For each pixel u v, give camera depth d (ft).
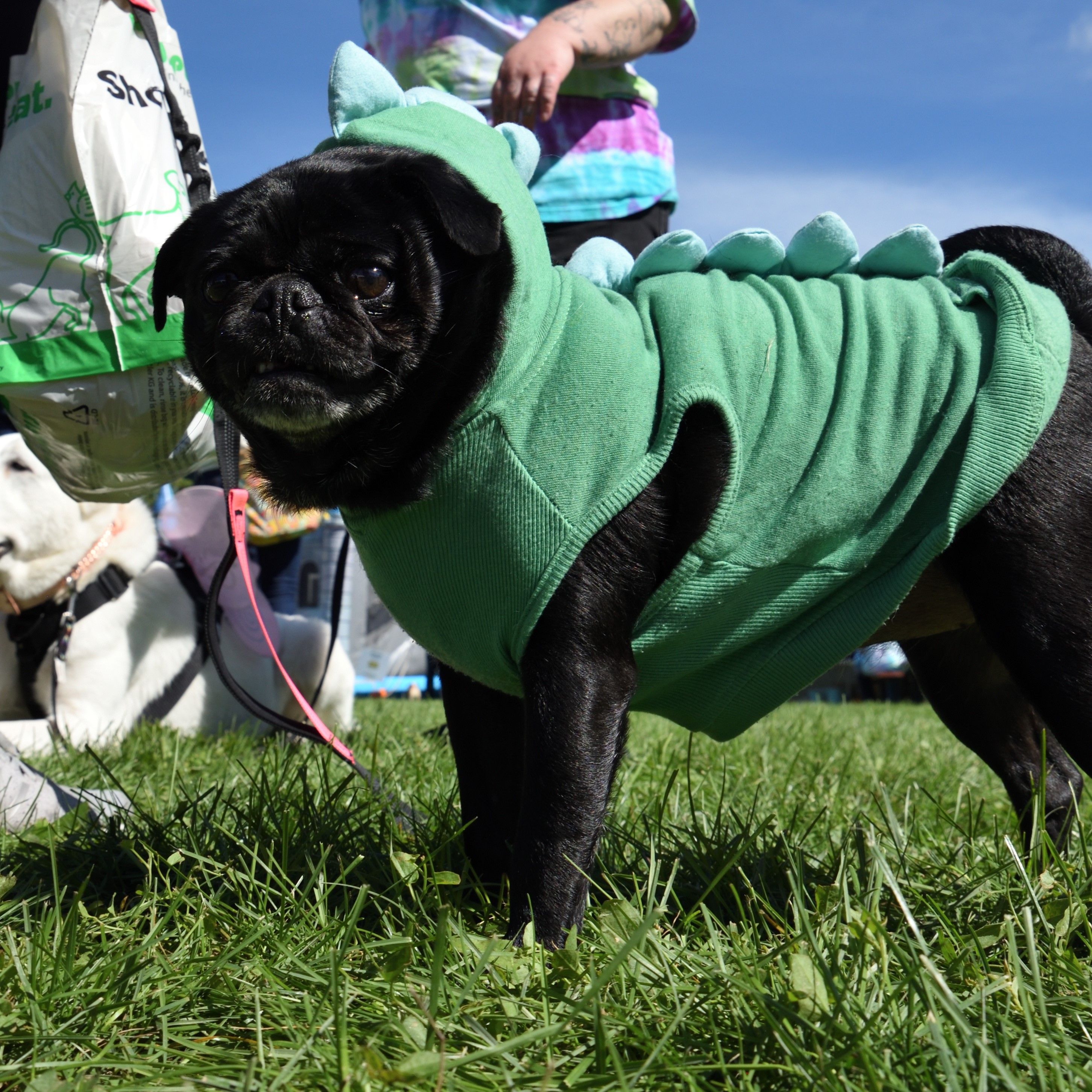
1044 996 1.44
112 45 2.26
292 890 1.87
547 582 1.75
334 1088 1.25
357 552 2.01
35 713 4.37
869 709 7.70
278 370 1.79
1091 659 1.88
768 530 1.90
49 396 2.31
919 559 1.89
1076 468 1.92
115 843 2.20
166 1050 1.35
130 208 2.24
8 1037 1.37
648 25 2.71
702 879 2.01
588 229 2.92
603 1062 1.30
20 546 4.08
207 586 4.76
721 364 1.87
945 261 2.25
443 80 2.94
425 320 1.81
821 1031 1.31
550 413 1.78
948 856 2.25
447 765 3.22
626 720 1.83
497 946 1.57
